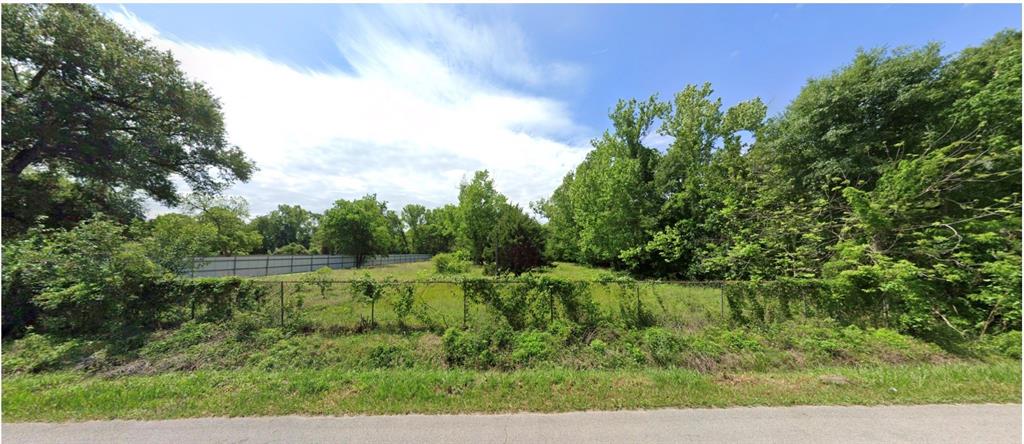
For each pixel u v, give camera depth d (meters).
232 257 24.55
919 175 7.91
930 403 3.54
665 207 19.33
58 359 5.94
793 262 10.26
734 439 2.92
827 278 8.57
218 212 30.52
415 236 66.56
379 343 6.78
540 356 6.19
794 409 3.46
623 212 19.83
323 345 6.76
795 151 12.20
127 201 14.38
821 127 11.32
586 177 22.38
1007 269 6.58
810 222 10.64
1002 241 7.16
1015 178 7.38
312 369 5.73
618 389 4.07
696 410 3.47
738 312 7.74
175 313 7.77
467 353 6.26
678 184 20.12
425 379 4.49
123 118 12.74
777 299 7.77
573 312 7.73
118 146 11.81
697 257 16.92
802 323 7.38
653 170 21.67
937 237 7.47
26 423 3.30
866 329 7.07
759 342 6.57
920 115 9.62
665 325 7.53
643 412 3.45
